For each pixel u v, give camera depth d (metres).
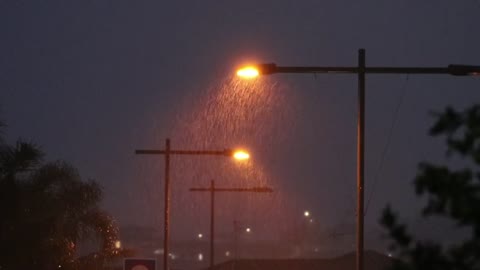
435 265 6.79
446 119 7.11
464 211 6.64
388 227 7.32
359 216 26.84
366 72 26.36
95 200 40.84
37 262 34.06
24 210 32.78
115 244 44.19
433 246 6.85
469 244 6.71
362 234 26.83
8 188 31.34
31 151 31.47
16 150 31.27
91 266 42.88
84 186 39.94
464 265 6.72
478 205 6.63
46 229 34.22
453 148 7.04
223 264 88.88
